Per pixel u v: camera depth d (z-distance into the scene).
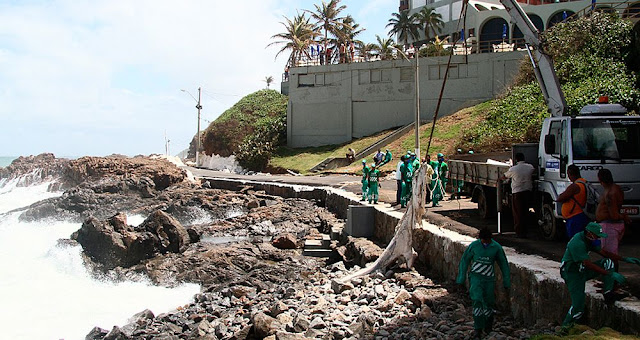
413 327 9.88
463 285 11.91
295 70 55.31
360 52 63.16
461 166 19.03
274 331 10.47
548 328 8.33
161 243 19.95
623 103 26.16
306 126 54.94
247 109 65.69
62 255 19.58
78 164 43.78
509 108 36.25
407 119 49.41
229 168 58.59
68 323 14.09
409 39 66.38
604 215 8.73
